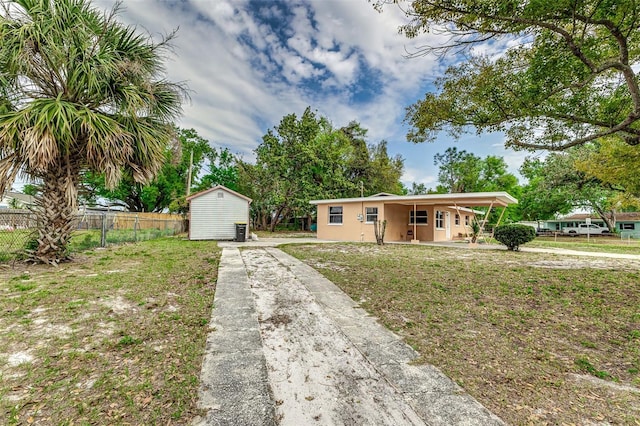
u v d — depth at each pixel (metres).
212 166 30.73
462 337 3.38
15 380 2.27
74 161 6.54
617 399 2.25
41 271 5.76
